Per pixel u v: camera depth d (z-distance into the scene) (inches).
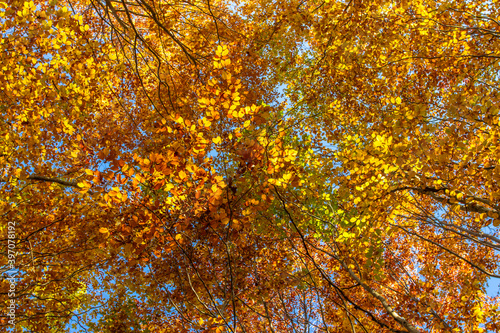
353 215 241.9
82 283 285.4
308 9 233.9
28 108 195.3
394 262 374.3
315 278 299.4
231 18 312.7
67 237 263.9
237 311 261.6
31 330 251.6
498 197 165.3
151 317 285.9
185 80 289.1
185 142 190.9
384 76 275.3
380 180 205.2
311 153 259.0
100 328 270.2
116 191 156.2
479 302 263.3
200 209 177.6
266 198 183.2
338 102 313.4
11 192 233.6
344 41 239.9
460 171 173.8
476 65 236.4
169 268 271.0
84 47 201.6
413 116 187.0
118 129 269.6
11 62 176.9
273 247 285.0
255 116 171.3
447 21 224.7
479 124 172.6
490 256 345.1
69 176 241.4
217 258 265.7
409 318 283.7
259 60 319.0
